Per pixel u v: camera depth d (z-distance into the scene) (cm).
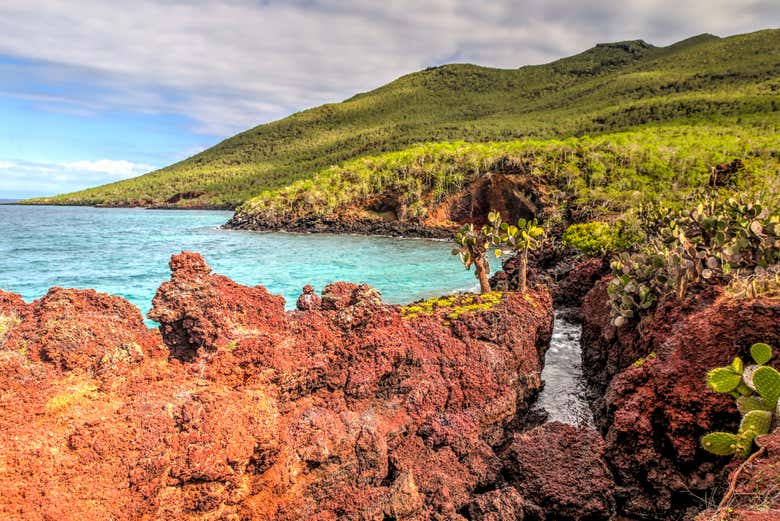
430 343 1130
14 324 809
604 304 1816
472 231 1961
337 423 766
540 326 1580
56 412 605
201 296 941
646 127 13838
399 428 882
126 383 701
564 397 1485
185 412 631
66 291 873
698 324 936
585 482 906
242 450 632
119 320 850
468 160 9519
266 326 1040
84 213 16612
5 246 6253
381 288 3447
